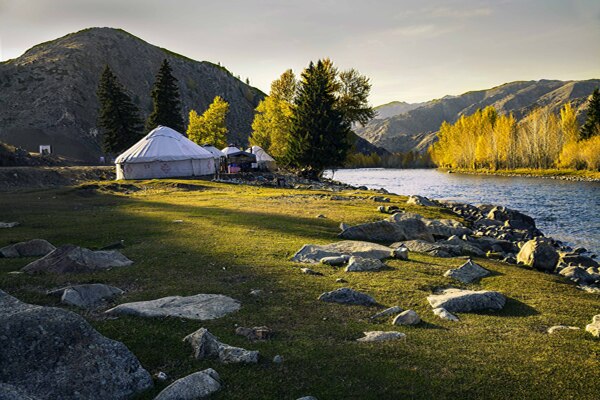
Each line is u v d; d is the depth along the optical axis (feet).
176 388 17.12
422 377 19.30
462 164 407.85
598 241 81.92
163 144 163.22
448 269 41.65
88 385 16.93
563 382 18.99
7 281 32.32
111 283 33.01
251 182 157.28
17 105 397.39
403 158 579.48
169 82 254.06
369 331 24.73
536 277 41.09
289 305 28.99
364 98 220.23
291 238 54.24
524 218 94.68
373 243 51.34
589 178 253.65
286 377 19.15
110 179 177.99
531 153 342.44
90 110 430.61
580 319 28.09
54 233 53.62
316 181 183.93
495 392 18.17
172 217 68.95
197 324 24.82
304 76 185.37
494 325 26.48
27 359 17.07
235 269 37.76
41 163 211.00
